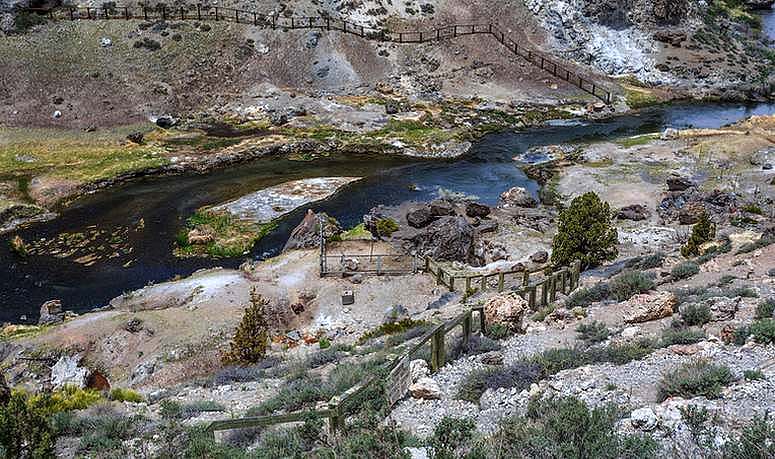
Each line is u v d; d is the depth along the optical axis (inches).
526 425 400.8
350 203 1653.5
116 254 1387.8
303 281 1172.5
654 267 984.9
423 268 1230.3
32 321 1139.3
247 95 2314.2
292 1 2620.6
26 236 1460.4
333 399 461.4
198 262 1358.3
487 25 2797.7
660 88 2748.5
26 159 1820.9
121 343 978.7
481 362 610.9
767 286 730.8
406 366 550.6
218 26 2466.8
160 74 2283.5
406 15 2746.1
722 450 343.6
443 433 358.3
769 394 430.6
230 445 497.4
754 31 3420.3
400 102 2351.1
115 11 2438.5
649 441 359.3
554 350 587.8
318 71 2443.4
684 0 3112.7
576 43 2854.3
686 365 502.0
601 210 1106.1
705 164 1851.6
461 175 1868.8
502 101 2471.7
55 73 2185.0
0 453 444.5
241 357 882.8
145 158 1867.6
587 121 2383.1
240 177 1822.1
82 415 632.4
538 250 1317.7
